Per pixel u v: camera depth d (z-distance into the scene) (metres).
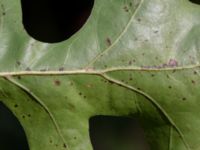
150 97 0.29
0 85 0.29
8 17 0.29
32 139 0.29
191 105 0.29
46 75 0.29
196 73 0.28
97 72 0.29
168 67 0.28
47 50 0.29
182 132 0.29
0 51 0.29
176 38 0.28
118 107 0.29
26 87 0.29
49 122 0.29
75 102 0.29
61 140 0.29
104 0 0.29
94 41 0.29
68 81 0.29
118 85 0.29
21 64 0.29
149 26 0.28
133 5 0.28
